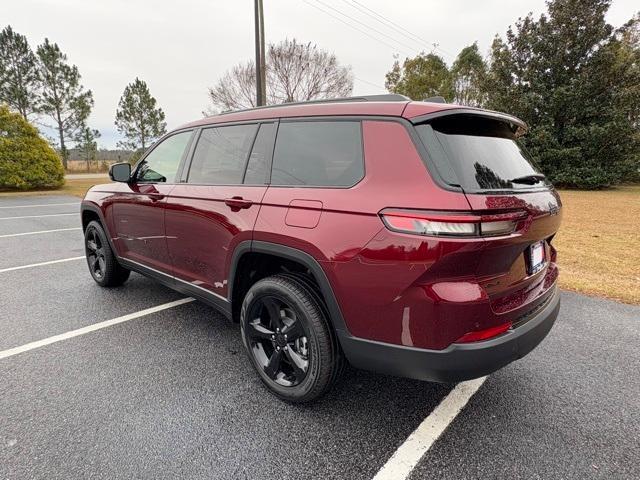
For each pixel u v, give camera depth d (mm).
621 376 2523
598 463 1778
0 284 4328
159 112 39812
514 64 19672
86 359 2689
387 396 2295
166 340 2992
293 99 21953
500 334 1720
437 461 1785
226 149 2637
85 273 4809
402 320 1690
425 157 1691
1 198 14328
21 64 29688
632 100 17625
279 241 2074
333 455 1815
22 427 1978
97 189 4039
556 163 18891
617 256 5695
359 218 1770
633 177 21094
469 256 1565
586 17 17719
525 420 2082
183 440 1899
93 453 1803
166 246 3064
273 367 2234
